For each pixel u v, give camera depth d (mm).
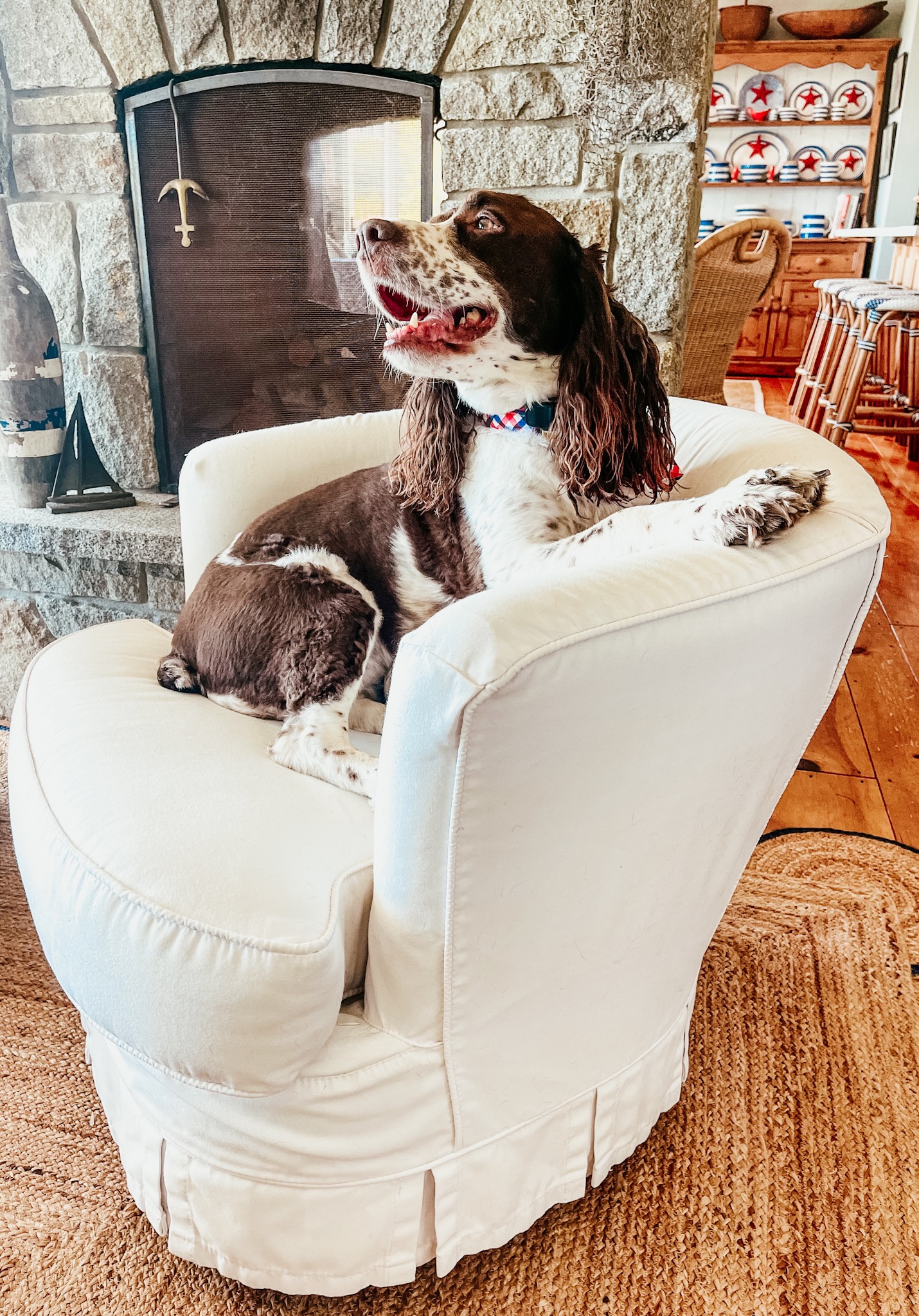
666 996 1170
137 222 2436
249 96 2285
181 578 2461
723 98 7508
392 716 865
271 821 1049
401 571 1482
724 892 1167
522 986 975
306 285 2463
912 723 2465
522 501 1396
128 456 2650
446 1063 977
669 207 2061
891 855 1909
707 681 894
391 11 2094
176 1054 916
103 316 2523
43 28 2305
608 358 1367
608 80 2002
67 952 981
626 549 1117
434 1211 1044
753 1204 1184
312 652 1356
